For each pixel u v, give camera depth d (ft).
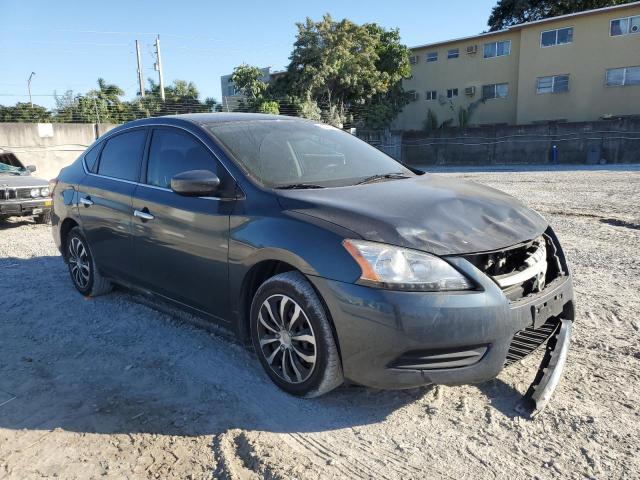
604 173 60.64
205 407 9.91
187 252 11.61
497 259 9.09
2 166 32.73
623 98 93.30
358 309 8.55
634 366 10.82
